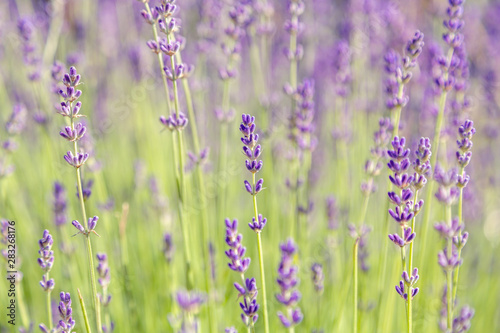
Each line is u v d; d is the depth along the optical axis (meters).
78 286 0.90
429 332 0.91
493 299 1.02
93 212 0.99
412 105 1.09
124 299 0.93
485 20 1.39
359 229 0.89
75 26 1.27
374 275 0.97
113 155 1.17
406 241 0.74
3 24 1.21
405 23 1.21
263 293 0.74
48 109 1.00
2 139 1.08
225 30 0.94
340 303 0.88
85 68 1.19
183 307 0.69
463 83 0.92
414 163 0.73
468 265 1.04
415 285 0.87
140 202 1.09
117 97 1.31
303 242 0.92
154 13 0.80
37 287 0.98
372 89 1.14
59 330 0.76
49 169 0.99
